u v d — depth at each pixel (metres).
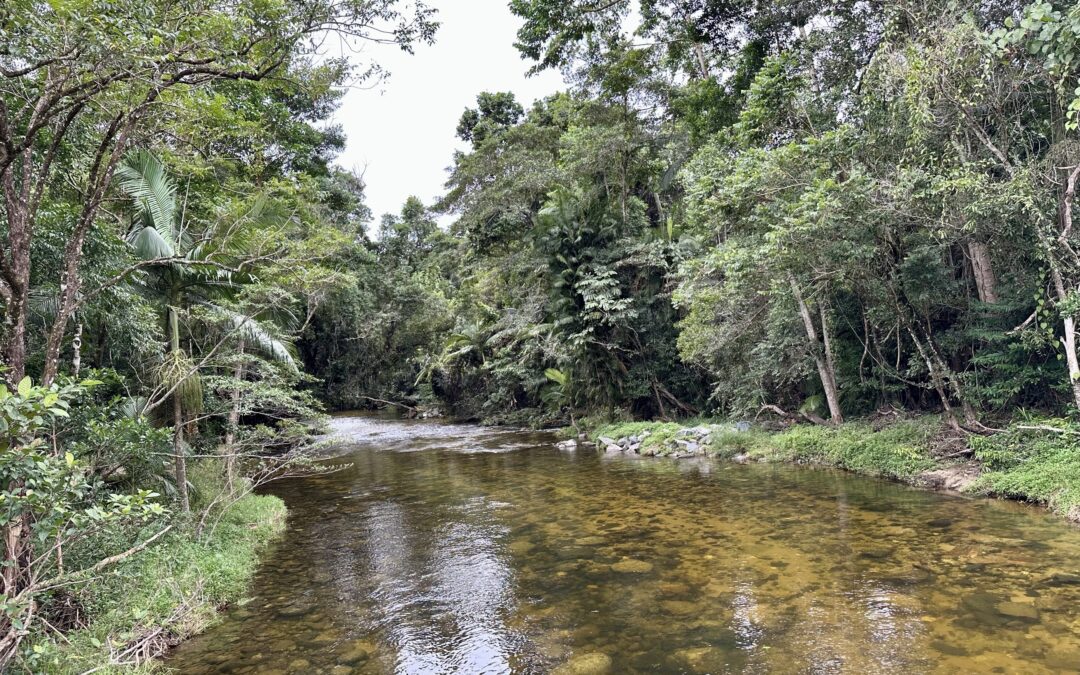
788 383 13.55
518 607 5.33
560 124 24.84
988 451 8.26
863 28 11.05
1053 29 6.07
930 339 9.88
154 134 6.94
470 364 26.02
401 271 34.94
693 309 13.82
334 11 5.02
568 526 7.98
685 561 6.25
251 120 10.21
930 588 5.11
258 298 8.95
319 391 32.28
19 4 3.81
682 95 18.05
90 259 6.23
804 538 6.74
